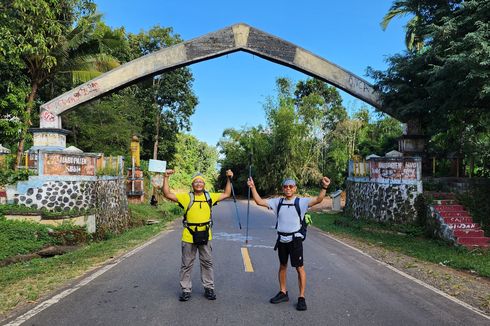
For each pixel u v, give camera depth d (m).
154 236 12.11
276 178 37.44
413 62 13.84
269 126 38.72
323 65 18.14
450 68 10.32
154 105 38.03
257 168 38.12
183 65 18.17
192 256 5.38
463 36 11.04
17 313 4.82
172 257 8.43
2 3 11.54
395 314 4.98
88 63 20.61
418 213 13.57
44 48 12.25
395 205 14.09
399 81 15.28
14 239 9.67
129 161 25.94
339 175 37.91
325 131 42.31
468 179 14.34
